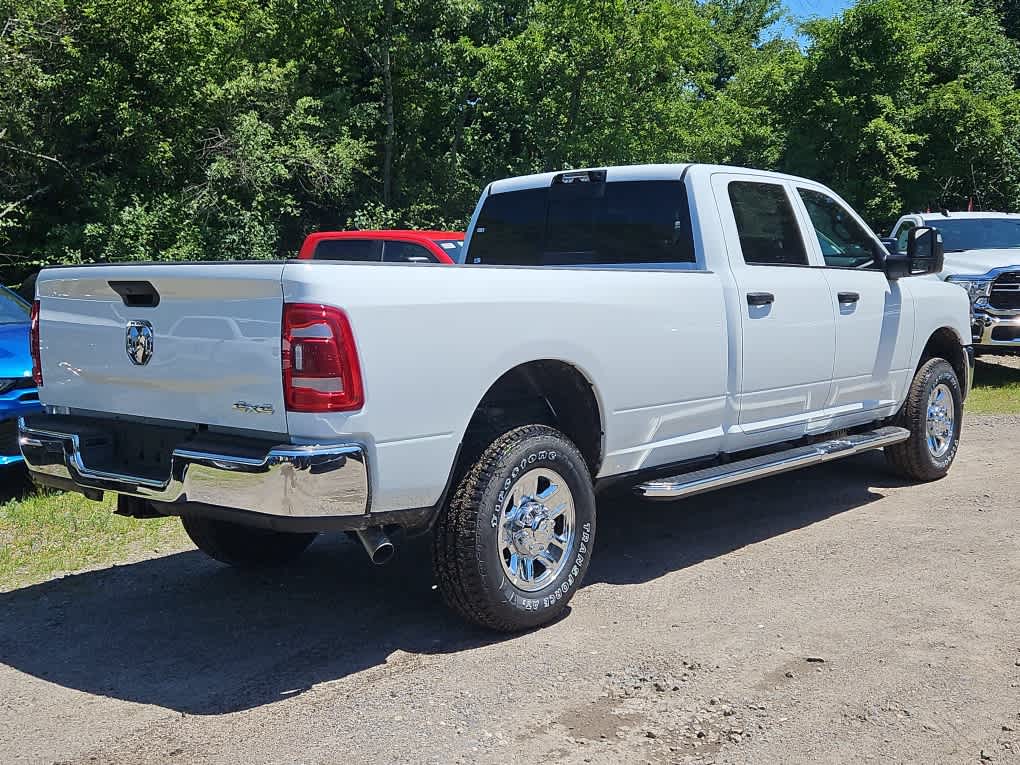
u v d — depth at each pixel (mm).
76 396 4496
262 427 3750
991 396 11859
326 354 3600
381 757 3291
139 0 17969
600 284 4660
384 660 4152
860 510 6586
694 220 5504
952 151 24219
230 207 19531
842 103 23484
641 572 5305
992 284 12109
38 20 17266
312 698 3793
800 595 4840
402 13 25531
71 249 18078
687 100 25406
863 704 3609
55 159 17609
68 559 5684
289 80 21875
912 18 24469
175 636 4504
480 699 3717
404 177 27438
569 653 4152
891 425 7230
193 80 19047
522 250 6320
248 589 5176
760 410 5695
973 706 3582
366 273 3742
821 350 6066
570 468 4484
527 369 4594
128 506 4422
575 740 3375
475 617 4246
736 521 6391
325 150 22031
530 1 26297
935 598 4750
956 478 7535
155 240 18406
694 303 5152
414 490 3930
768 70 25188
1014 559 5367
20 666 4184
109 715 3697
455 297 4004
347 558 5758
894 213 24000
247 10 21750
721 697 3688
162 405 4098
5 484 7461
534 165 25594
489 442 4309
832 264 6402
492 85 26016
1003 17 32938
